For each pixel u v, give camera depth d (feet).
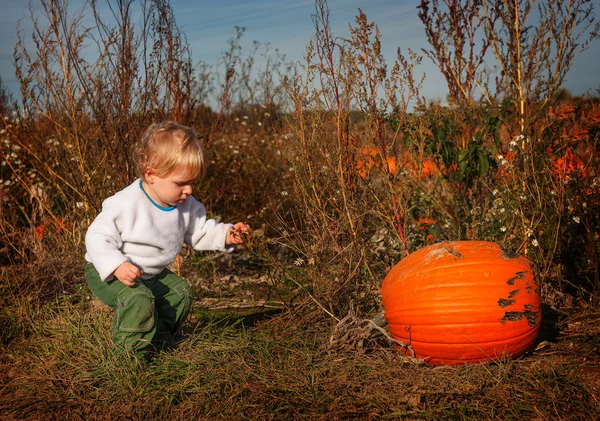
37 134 17.61
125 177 14.71
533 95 14.01
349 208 12.13
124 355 10.12
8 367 10.64
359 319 11.07
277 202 20.25
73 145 16.53
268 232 19.48
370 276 12.61
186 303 11.21
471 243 10.51
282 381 9.34
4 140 20.58
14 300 13.46
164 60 14.57
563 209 13.14
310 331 11.68
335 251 12.53
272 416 8.39
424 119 13.78
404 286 10.17
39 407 9.00
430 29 17.02
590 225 13.67
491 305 9.53
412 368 9.87
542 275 12.75
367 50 11.71
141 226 10.34
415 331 9.92
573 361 9.98
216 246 11.72
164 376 9.67
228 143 24.54
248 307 14.29
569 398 8.55
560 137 13.91
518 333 9.67
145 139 10.19
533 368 9.54
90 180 16.17
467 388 9.02
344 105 12.07
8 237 17.26
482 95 16.16
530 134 13.62
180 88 14.79
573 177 13.61
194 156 10.06
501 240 14.15
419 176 13.10
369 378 9.55
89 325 11.88
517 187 13.42
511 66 13.97
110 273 9.64
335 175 12.51
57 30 15.26
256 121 29.17
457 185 15.89
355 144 12.55
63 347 11.12
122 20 14.29
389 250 13.16
